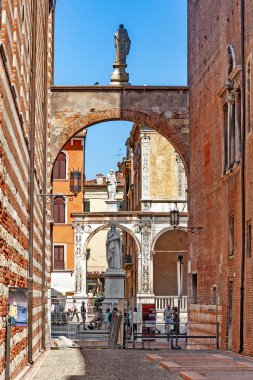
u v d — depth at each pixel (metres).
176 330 47.75
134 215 86.62
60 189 95.25
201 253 45.22
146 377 25.56
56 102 48.53
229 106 38.88
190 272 48.28
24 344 26.89
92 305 85.75
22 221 24.75
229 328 38.16
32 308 29.66
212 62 42.66
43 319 39.75
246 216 34.75
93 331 54.38
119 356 36.03
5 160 18.22
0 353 18.06
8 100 18.17
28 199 28.19
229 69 38.75
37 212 33.91
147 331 53.69
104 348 42.66
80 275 87.69
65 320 59.81
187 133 48.81
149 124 48.75
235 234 37.03
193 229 46.94
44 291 40.06
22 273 25.25
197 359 31.69
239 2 36.91
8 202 19.36
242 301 34.84
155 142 86.56
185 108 48.91
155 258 88.12
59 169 95.44
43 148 39.94
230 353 35.62
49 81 47.91
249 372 26.38
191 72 48.62
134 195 98.56
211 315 41.16
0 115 16.72
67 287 94.00
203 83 44.94
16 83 20.53
